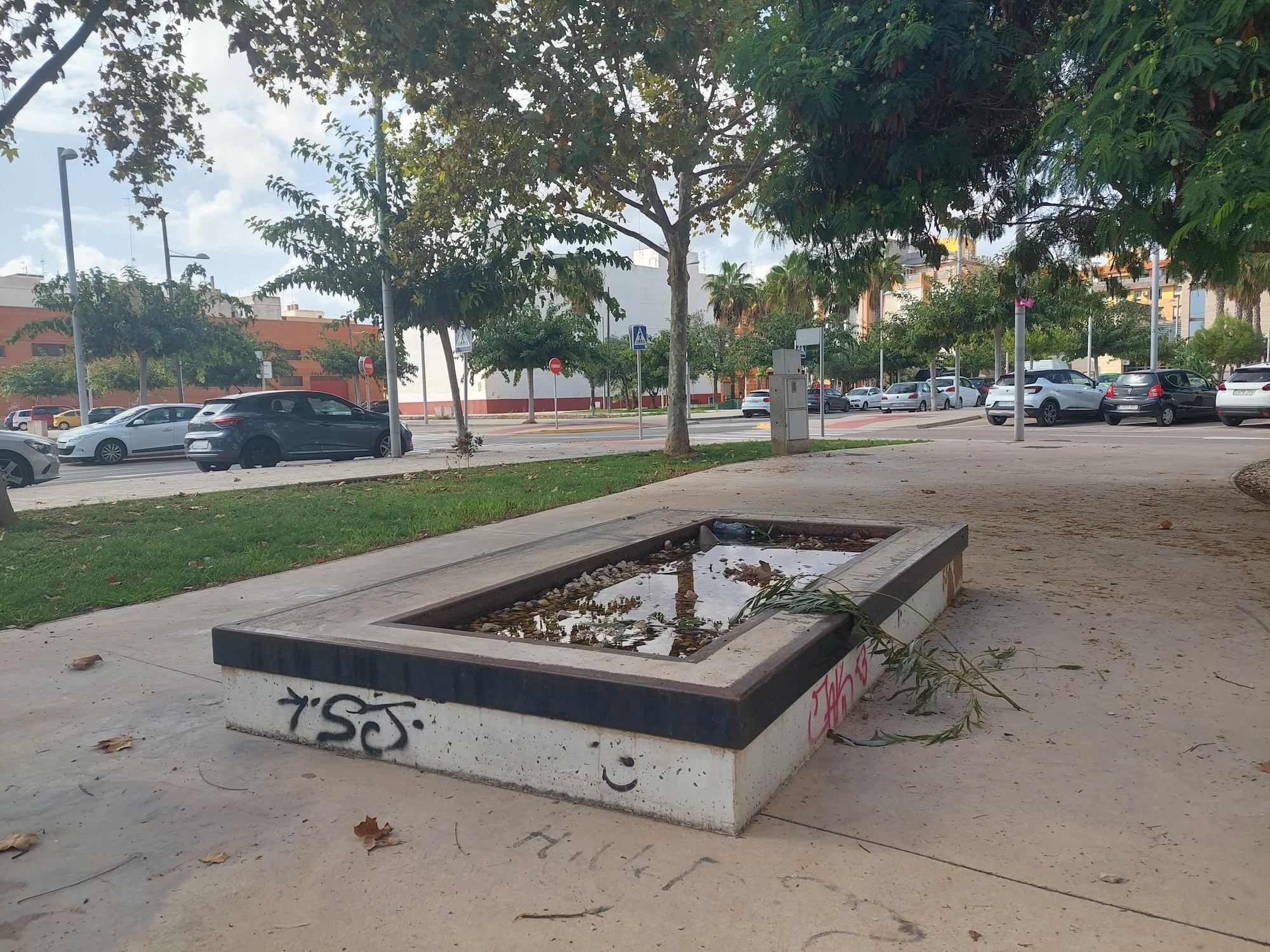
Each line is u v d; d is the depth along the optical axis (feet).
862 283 30.37
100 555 23.13
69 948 6.86
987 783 9.24
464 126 40.93
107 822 8.97
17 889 7.77
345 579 20.71
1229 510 26.27
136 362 161.68
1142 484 32.94
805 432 51.42
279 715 11.00
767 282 163.02
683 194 47.55
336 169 51.78
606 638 11.77
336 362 177.78
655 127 41.32
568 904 7.20
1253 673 12.19
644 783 8.63
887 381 195.52
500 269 54.34
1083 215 27.20
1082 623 14.88
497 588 13.28
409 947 6.73
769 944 6.59
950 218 26.48
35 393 168.66
